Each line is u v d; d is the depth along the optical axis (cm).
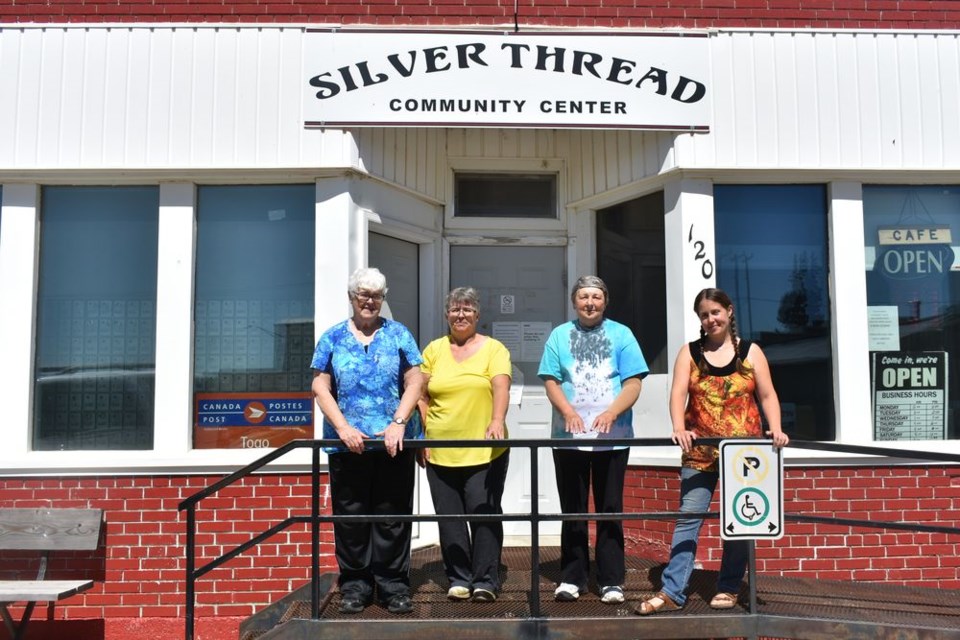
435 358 477
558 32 589
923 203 614
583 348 469
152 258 594
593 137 653
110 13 586
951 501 578
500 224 668
